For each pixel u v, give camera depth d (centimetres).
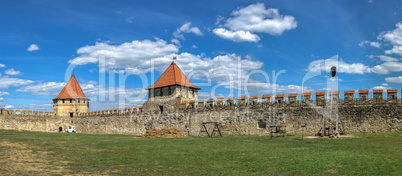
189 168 1585
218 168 1566
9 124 6456
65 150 2266
